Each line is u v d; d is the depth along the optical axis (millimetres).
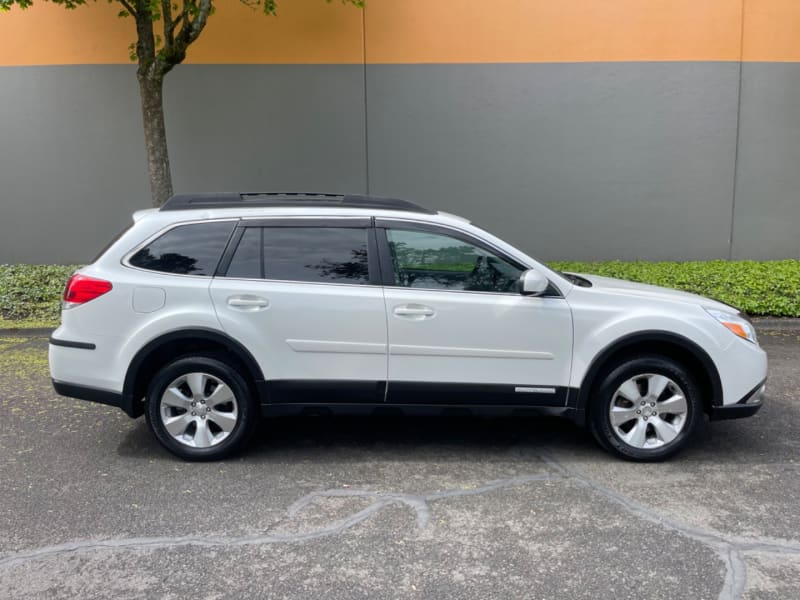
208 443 4582
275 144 11016
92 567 3346
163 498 4090
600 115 11047
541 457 4758
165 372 4496
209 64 10805
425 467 4582
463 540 3619
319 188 11125
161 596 3113
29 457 4711
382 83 10938
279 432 5223
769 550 3523
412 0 10773
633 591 3158
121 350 4469
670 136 11078
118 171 11070
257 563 3391
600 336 4500
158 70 8781
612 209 11250
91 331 4488
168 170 9234
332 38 10820
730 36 10859
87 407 5777
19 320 8680
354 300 4484
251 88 10891
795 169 11195
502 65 10930
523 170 11156
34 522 3793
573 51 10914
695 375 4703
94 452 4801
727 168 11164
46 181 11117
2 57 10836
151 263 4551
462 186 11188
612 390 4551
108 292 4465
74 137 11008
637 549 3525
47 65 10844
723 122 11055
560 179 11188
